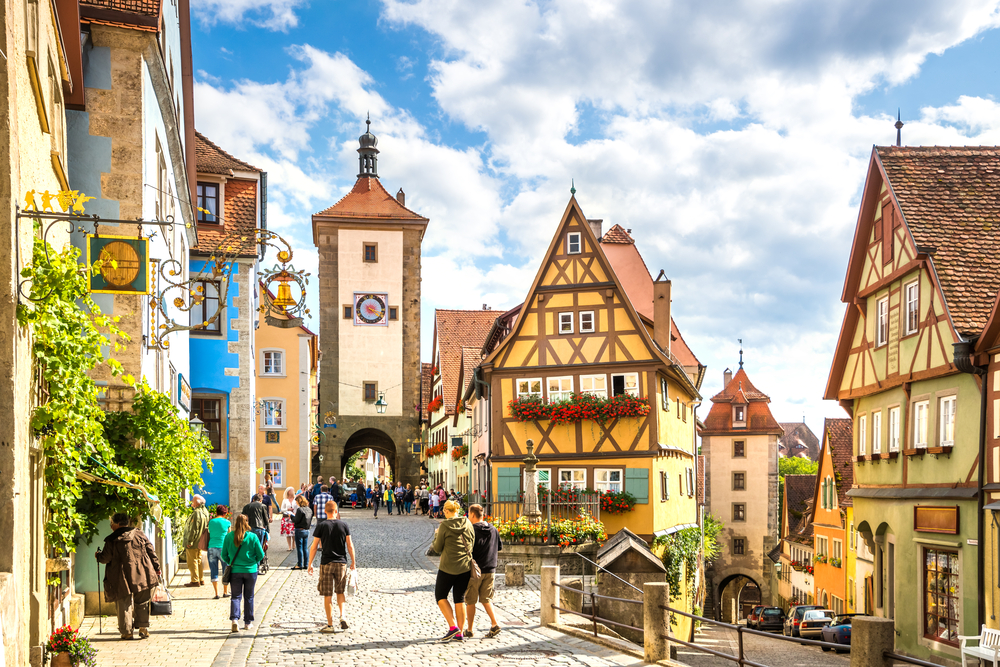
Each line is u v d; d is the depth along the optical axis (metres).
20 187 7.88
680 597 28.73
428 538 28.45
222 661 9.21
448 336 53.00
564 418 26.59
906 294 18.83
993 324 15.05
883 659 6.33
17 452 7.48
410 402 53.81
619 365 26.70
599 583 15.40
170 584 15.79
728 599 62.03
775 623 37.25
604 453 26.50
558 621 12.28
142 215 13.30
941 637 17.12
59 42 10.43
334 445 52.94
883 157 19.56
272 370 38.22
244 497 25.23
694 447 36.38
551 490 25.53
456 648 10.28
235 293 25.47
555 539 22.11
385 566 20.19
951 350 16.47
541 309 27.62
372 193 55.81
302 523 19.11
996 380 15.22
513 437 27.22
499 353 27.66
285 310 13.79
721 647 23.69
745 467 57.78
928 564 17.80
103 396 11.84
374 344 53.94
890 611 19.94
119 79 13.34
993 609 14.99
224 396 25.23
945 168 19.28
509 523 22.00
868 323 21.28
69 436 9.02
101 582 11.88
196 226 21.75
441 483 52.31
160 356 15.22
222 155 26.02
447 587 10.89
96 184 13.16
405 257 54.66
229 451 25.22
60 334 8.55
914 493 18.06
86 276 9.53
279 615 12.68
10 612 7.00
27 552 7.86
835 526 35.84
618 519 26.12
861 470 22.09
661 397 27.38
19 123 7.85
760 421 58.00
